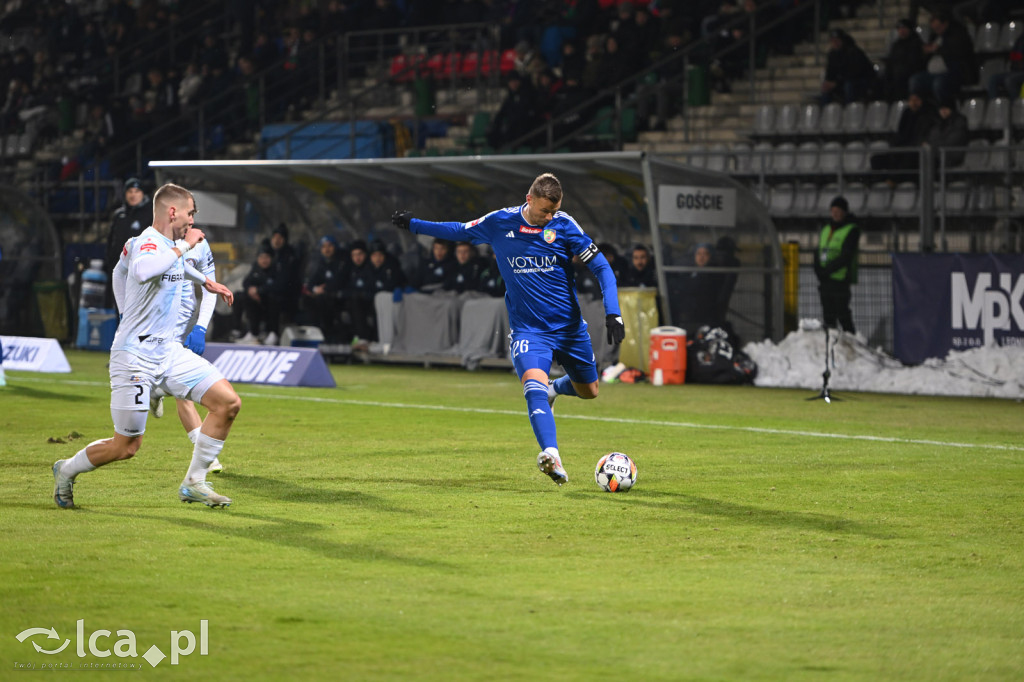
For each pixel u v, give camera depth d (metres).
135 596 15.19
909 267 48.44
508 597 15.29
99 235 79.00
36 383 45.25
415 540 18.64
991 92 60.31
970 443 31.39
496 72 78.62
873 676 12.45
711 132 68.06
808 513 21.19
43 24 100.50
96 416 35.22
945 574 16.73
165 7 95.19
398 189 56.97
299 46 84.56
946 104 57.62
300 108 83.44
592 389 24.09
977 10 66.69
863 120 62.97
